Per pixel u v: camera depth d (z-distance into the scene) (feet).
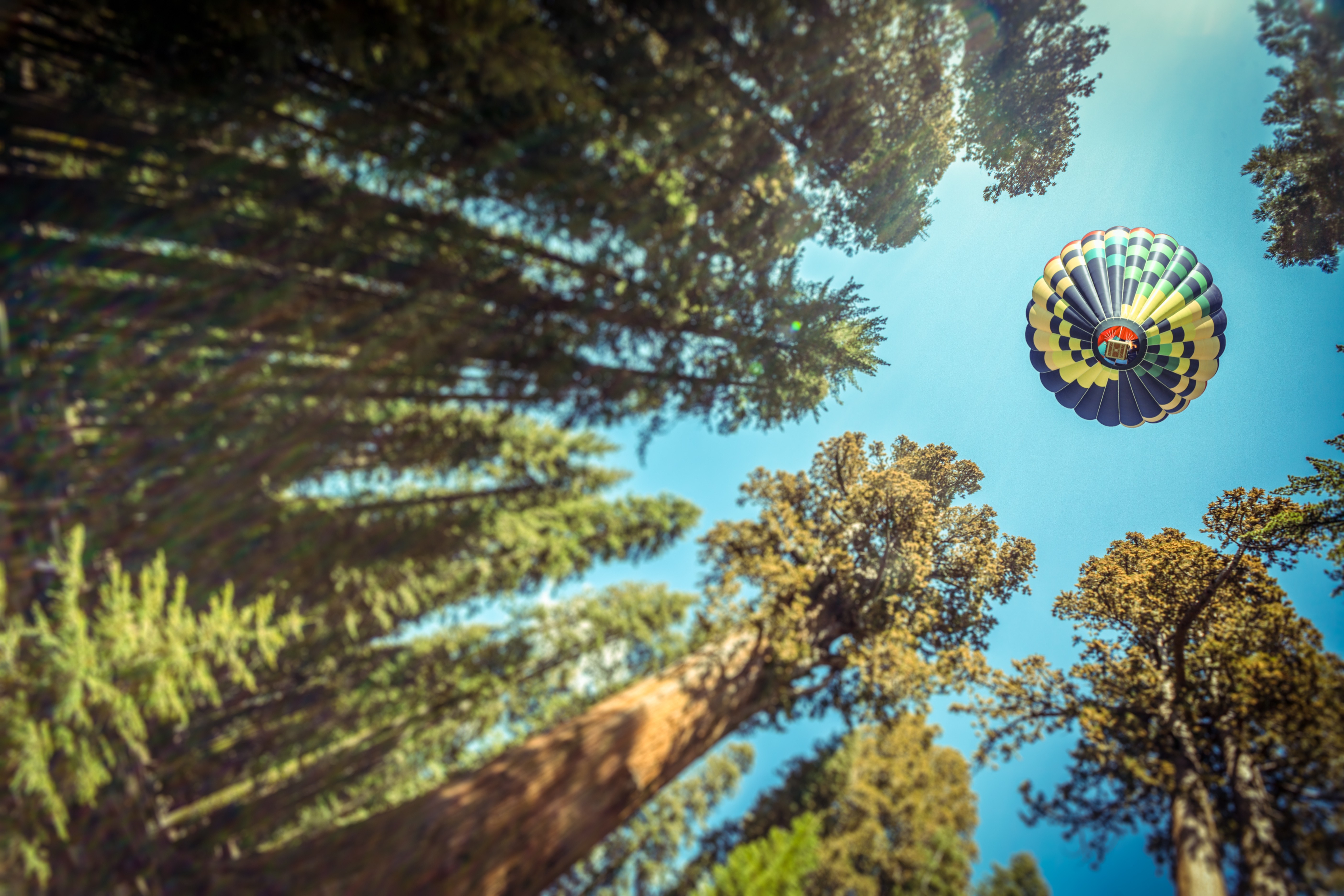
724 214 24.81
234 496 22.29
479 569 28.84
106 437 21.02
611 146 21.13
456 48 17.30
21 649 15.52
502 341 21.67
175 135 18.25
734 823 34.35
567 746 18.90
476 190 20.03
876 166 26.96
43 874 15.23
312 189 19.36
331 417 22.07
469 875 15.30
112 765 17.11
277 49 17.10
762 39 20.94
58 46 17.65
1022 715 27.63
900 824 31.76
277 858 17.06
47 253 18.88
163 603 17.47
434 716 28.60
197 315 20.06
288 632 23.04
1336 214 31.81
